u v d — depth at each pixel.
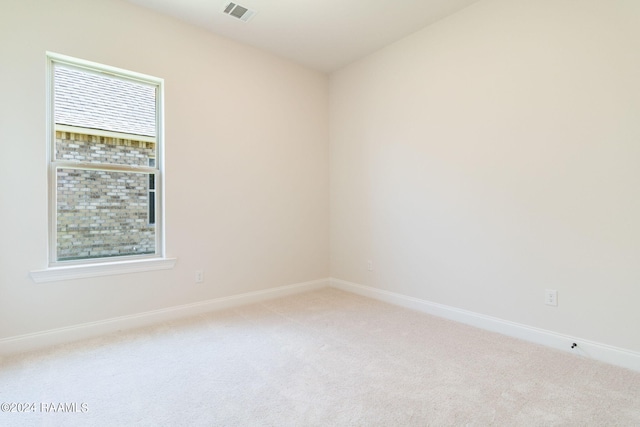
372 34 3.28
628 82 2.06
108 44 2.64
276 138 3.74
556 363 2.14
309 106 4.06
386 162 3.57
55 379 1.93
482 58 2.75
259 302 3.56
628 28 2.05
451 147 2.98
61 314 2.48
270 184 3.69
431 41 3.12
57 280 2.46
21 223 2.34
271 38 3.34
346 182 4.06
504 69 2.62
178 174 3.03
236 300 3.42
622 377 1.96
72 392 1.80
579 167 2.26
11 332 2.29
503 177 2.64
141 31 2.80
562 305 2.35
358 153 3.90
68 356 2.24
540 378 1.95
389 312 3.21
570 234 2.31
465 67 2.87
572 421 1.55
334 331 2.71
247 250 3.51
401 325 2.85
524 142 2.52
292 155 3.89
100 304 2.64
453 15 2.94
